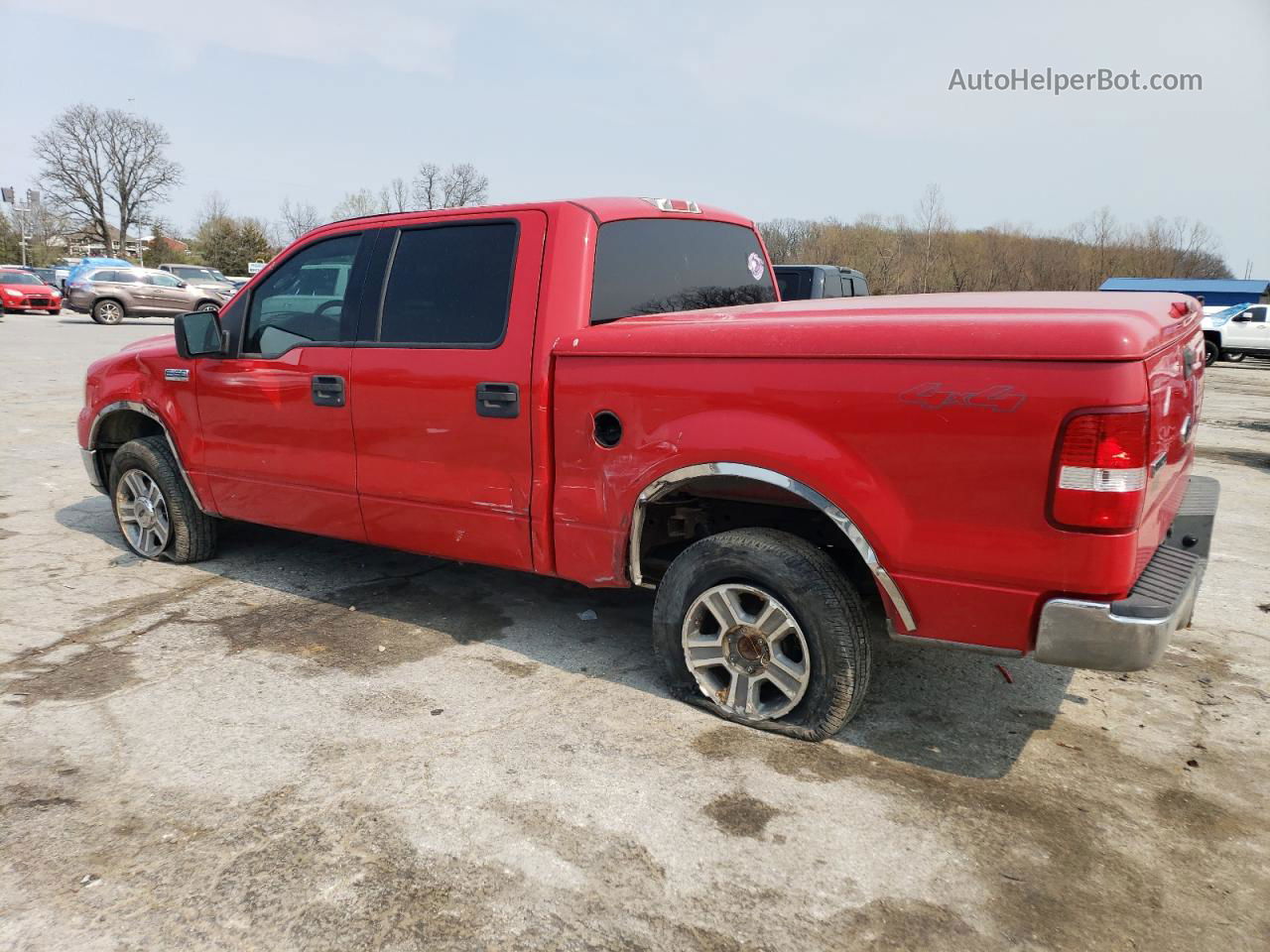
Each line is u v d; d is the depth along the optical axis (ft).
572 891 7.98
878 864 8.39
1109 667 8.50
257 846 8.54
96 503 22.00
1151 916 7.73
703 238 14.03
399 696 11.69
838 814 9.15
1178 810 9.30
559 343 11.34
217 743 10.44
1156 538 9.54
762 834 8.82
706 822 9.00
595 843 8.64
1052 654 8.67
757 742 10.58
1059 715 11.38
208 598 15.30
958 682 12.28
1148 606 8.32
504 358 11.72
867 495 9.27
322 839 8.65
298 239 14.24
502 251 12.00
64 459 27.07
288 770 9.87
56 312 107.04
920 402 8.87
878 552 9.37
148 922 7.53
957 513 8.87
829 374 9.36
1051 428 8.27
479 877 8.14
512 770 9.92
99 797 9.32
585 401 11.11
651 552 12.19
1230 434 36.96
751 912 7.74
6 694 11.62
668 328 10.50
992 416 8.53
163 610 14.73
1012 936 7.49
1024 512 8.54
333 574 16.63
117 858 8.36
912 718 11.23
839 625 9.96
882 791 9.58
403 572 16.76
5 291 102.06
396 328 12.92
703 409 10.19
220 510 15.85
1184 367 9.71
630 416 10.76
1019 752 10.44
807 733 10.48
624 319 11.62
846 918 7.68
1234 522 21.65
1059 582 8.52
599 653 13.19
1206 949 7.36
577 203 11.76
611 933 7.47
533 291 11.57
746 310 11.07
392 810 9.14
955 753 10.40
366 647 13.30
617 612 14.87
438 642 13.52
